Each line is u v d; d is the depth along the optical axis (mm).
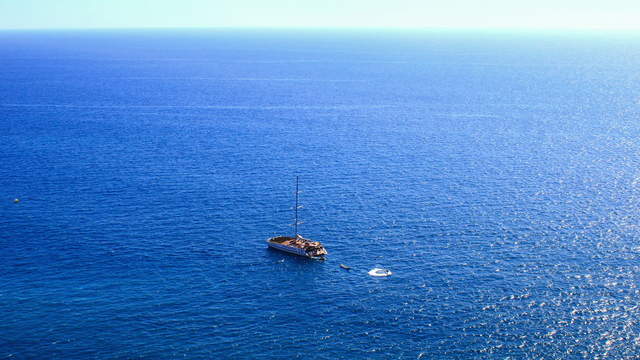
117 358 84188
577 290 101688
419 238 124000
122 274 107938
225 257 115500
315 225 131375
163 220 133500
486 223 131750
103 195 150125
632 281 104500
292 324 92688
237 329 91250
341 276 107938
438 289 102812
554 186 158000
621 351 85562
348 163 181875
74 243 120812
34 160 182500
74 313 94750
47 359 83688
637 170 172625
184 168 174625
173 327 91500
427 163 182000
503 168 176125
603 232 126062
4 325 91125
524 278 106125
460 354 85375
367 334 90188
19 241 121562
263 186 158000
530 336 89188
